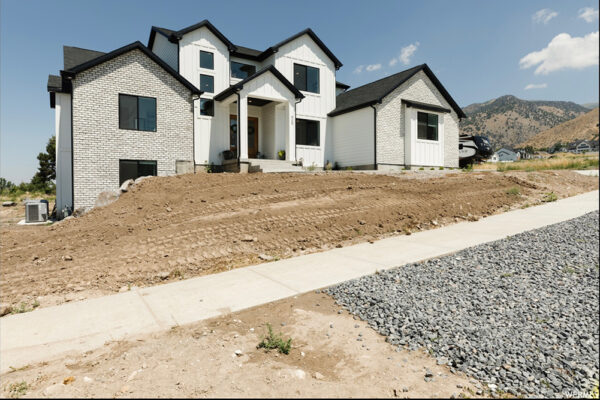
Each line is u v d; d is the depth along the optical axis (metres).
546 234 7.31
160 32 17.39
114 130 13.78
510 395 2.74
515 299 4.48
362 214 8.79
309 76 19.36
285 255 6.65
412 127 18.58
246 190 10.32
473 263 5.79
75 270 5.80
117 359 3.12
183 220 8.15
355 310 4.15
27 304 4.62
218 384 2.72
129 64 14.10
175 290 4.91
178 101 15.16
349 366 3.04
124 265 5.93
